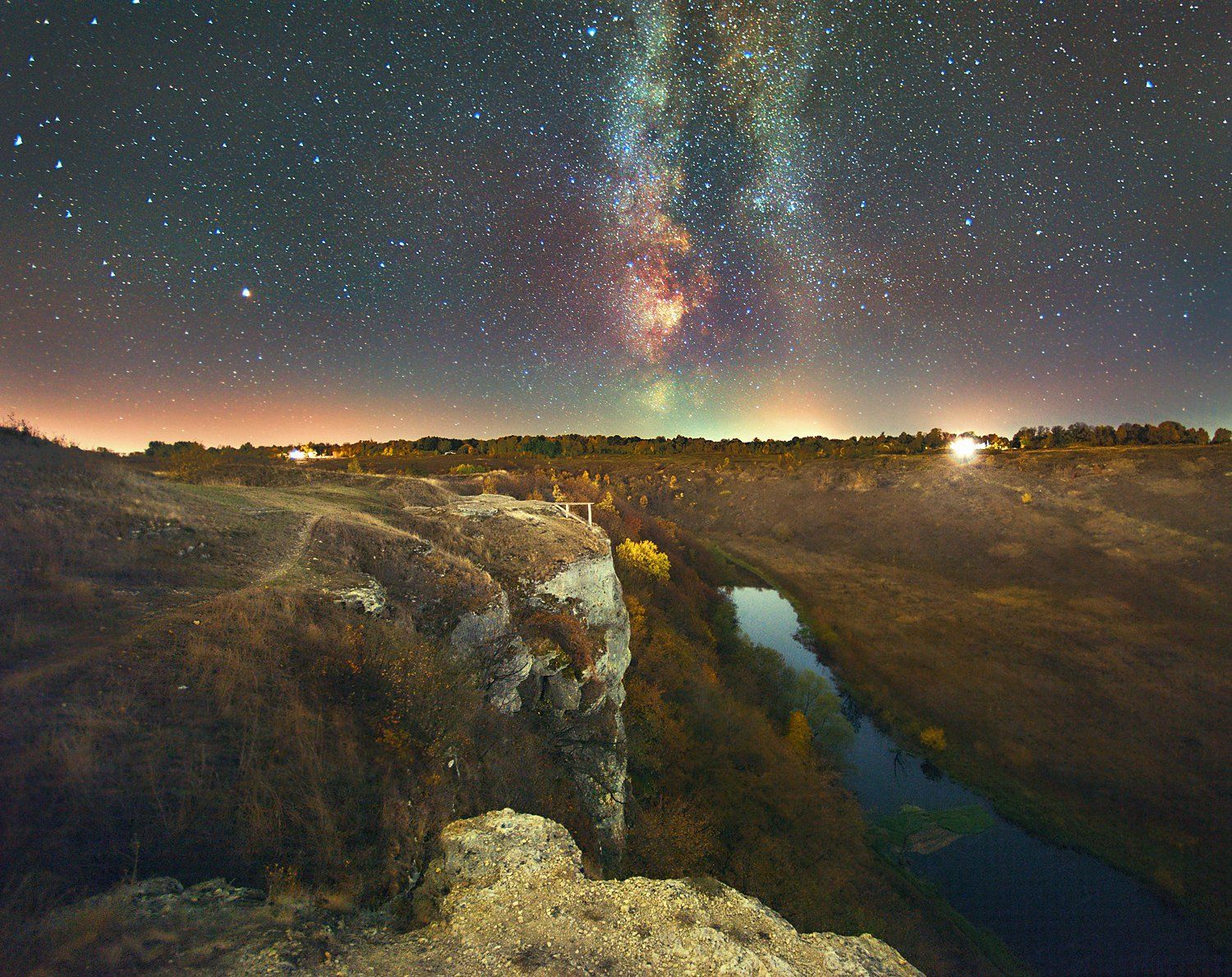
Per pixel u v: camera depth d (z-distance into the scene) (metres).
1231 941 21.52
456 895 6.22
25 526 10.63
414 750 8.45
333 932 5.34
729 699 32.03
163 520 13.07
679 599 42.88
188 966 4.45
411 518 20.53
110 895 4.90
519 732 13.34
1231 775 29.91
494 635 14.43
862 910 21.16
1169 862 25.12
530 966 5.23
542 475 67.06
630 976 5.25
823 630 51.78
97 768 5.97
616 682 22.41
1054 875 25.00
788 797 25.34
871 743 36.09
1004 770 32.22
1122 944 21.53
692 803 23.09
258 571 11.92
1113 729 34.78
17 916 4.44
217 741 6.95
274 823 6.25
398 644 10.34
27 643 7.64
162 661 7.91
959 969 19.89
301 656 8.98
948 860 25.89
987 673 42.78
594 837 13.07
